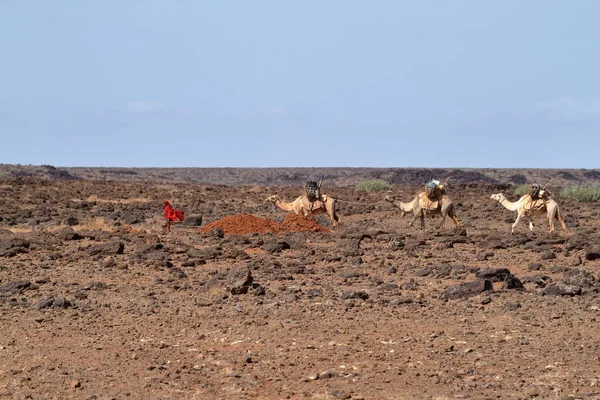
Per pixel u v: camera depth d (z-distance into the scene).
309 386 26.34
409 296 41.94
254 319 36.12
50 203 105.69
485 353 30.47
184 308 38.94
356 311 38.00
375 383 26.66
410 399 24.92
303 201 80.69
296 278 48.34
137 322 35.84
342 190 144.00
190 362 29.28
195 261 53.47
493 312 37.44
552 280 46.31
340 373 27.56
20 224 85.50
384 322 35.62
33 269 51.25
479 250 63.84
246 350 30.86
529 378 27.30
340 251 60.84
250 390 25.95
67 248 61.72
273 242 61.69
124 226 77.44
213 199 119.81
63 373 27.81
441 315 36.97
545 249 62.41
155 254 55.62
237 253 57.06
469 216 100.56
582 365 28.73
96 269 51.06
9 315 37.28
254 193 130.50
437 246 65.06
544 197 77.44
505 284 43.09
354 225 90.00
